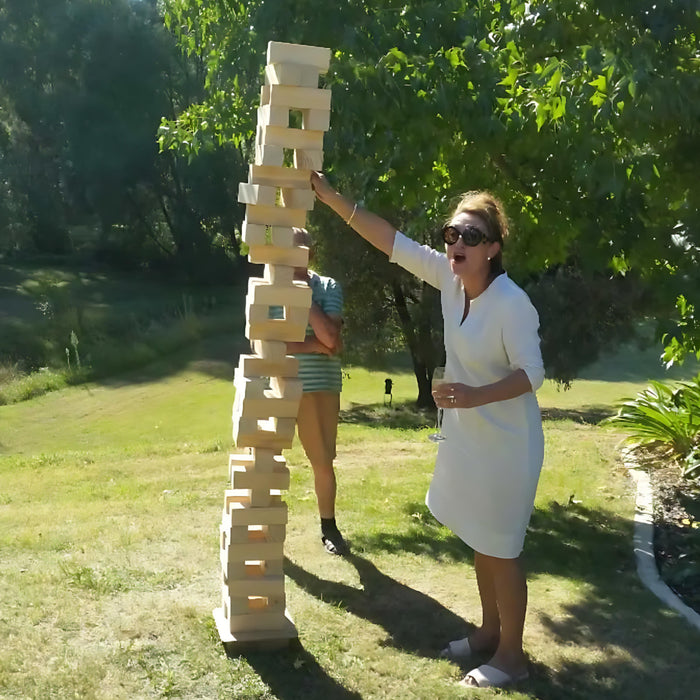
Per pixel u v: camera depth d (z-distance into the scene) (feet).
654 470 24.86
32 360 96.53
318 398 16.83
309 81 11.41
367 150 17.56
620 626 13.78
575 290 59.16
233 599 12.42
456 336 11.48
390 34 18.89
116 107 146.82
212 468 27.89
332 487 17.28
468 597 14.88
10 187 162.40
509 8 20.30
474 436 11.48
